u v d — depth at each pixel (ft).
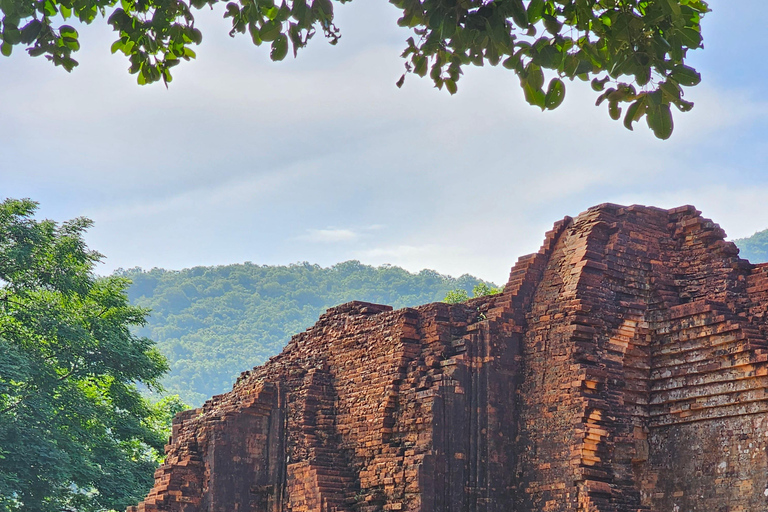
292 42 65.31
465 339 131.75
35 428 185.26
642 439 125.18
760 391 115.24
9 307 203.41
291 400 147.84
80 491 227.40
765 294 123.13
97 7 68.08
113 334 210.38
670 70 57.31
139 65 69.15
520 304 133.39
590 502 118.52
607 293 128.57
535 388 128.98
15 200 207.21
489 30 59.72
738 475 115.85
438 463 126.62
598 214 132.16
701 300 123.13
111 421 207.31
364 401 139.54
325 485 135.95
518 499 127.03
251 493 146.10
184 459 147.95
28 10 65.36
